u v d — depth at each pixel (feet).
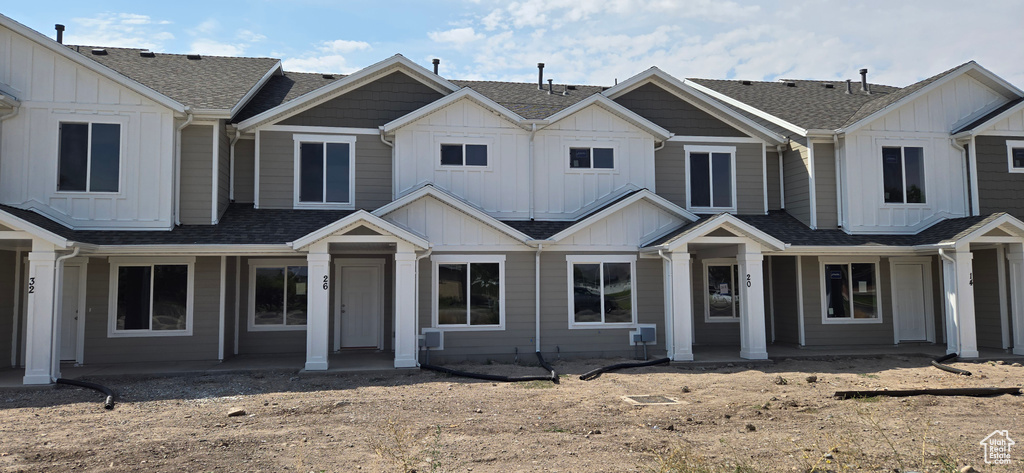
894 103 54.60
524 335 48.96
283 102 51.78
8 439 25.21
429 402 32.63
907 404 31.65
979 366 45.24
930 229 53.93
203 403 32.83
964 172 55.77
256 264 51.55
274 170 51.08
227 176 50.70
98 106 45.98
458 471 20.92
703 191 56.70
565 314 49.52
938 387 36.94
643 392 35.55
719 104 56.70
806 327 54.75
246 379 40.68
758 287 47.52
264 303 51.60
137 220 45.88
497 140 52.90
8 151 44.70
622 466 21.43
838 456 22.27
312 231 46.03
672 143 56.44
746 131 57.67
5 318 44.70
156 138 46.62
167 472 20.92
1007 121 55.88
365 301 53.52
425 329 47.70
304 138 51.52
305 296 52.13
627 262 50.78
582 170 53.83
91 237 43.60
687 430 26.37
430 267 48.24
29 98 45.27
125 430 26.76
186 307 47.52
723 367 45.50
